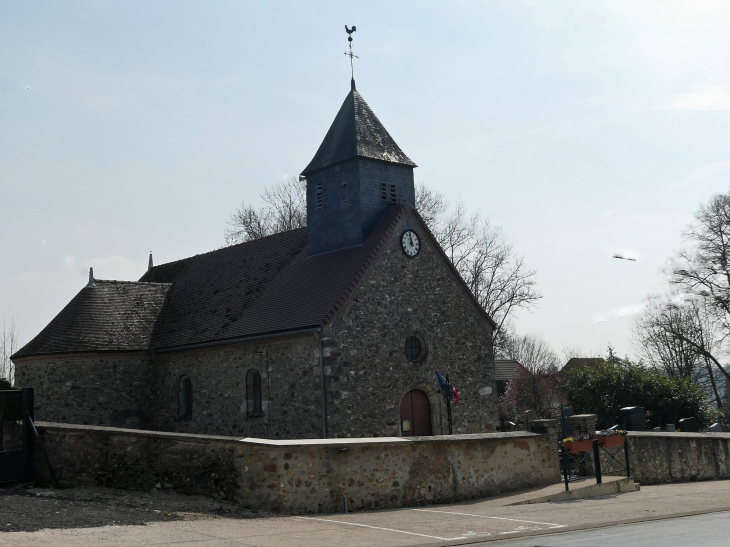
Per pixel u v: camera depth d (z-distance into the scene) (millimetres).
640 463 21344
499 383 54719
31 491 15328
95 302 30672
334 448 14562
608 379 33719
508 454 17453
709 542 10141
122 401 28719
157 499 14406
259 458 14141
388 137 28078
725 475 24047
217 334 26688
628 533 11367
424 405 25672
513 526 12289
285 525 12344
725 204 38969
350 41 29203
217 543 10312
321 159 27922
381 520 13039
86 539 10219
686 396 32781
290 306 25125
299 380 23484
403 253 25703
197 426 27516
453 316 26875
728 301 38469
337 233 26812
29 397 16844
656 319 49031
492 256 45625
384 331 24484
